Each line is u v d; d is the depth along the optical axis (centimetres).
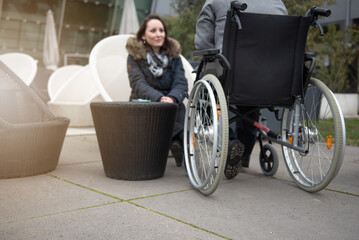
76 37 1692
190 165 253
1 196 208
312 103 238
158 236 156
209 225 171
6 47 1578
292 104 236
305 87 230
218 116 214
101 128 253
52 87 658
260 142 284
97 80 322
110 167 256
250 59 222
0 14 1539
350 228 172
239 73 222
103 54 357
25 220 171
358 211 198
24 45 1611
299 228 171
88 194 217
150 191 228
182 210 192
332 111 215
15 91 273
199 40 258
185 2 827
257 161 337
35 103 277
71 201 202
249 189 239
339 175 285
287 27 221
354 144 470
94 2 1691
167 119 255
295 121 233
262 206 203
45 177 255
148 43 316
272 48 223
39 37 1634
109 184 242
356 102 981
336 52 927
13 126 239
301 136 236
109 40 364
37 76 836
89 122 584
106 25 1741
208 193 215
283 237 159
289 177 276
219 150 217
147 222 172
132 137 247
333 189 244
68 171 276
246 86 224
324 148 239
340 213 194
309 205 207
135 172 253
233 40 218
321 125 239
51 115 281
